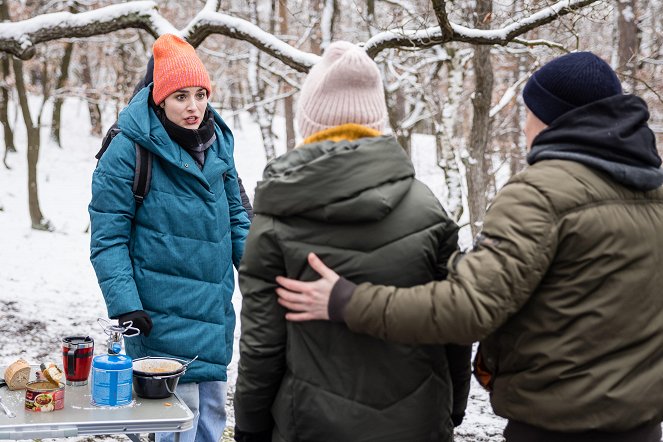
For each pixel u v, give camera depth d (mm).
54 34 6895
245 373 1970
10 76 20312
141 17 6895
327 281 1826
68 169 22234
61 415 2402
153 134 2984
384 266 1849
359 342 1875
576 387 1760
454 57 11781
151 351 3025
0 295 8594
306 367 1907
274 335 1935
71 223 16578
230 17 6789
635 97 1844
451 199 11812
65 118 28234
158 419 2400
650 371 1812
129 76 22297
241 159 25656
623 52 11750
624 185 1816
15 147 23281
